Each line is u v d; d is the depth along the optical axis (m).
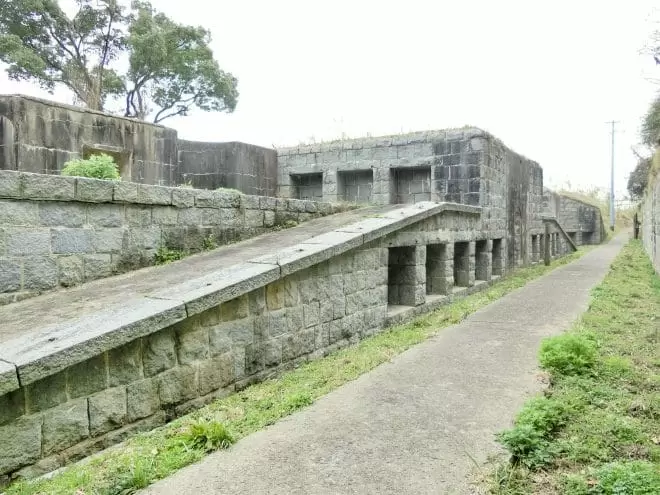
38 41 22.55
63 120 9.29
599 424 3.78
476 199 12.70
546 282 12.67
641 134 16.73
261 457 3.52
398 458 3.42
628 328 6.93
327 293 6.67
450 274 10.63
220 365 5.07
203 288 4.93
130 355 4.23
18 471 3.51
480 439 3.66
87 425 3.92
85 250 5.80
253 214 8.32
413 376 5.20
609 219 50.34
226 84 25.56
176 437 3.89
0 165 8.62
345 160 14.15
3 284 5.04
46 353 3.56
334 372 5.56
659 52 10.98
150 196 6.52
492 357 5.79
